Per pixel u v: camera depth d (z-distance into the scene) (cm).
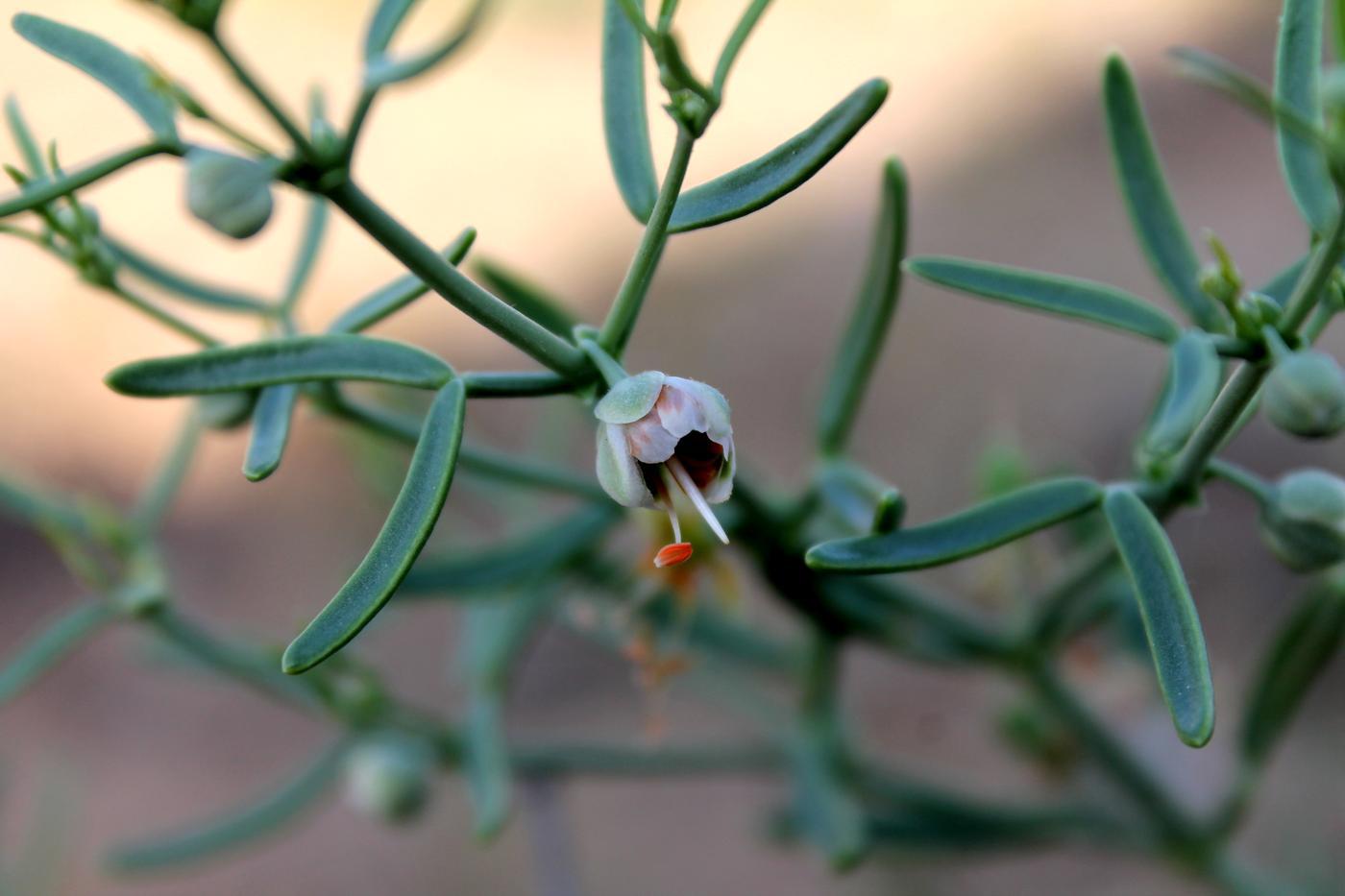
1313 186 28
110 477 66
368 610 27
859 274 66
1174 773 41
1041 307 29
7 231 29
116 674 62
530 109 76
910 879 47
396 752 36
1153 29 69
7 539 63
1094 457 57
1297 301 28
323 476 64
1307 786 48
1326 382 27
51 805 42
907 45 74
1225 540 53
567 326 32
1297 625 34
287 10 81
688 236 70
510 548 33
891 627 34
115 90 27
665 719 57
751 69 75
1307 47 28
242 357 28
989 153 68
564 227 71
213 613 61
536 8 79
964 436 59
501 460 32
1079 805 36
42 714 61
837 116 27
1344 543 29
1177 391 28
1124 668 39
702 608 36
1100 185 65
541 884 36
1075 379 59
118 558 34
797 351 64
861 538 28
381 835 58
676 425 27
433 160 75
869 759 38
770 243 68
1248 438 53
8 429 67
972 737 55
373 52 29
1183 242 29
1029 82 70
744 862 56
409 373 28
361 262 69
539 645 59
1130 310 29
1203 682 27
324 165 27
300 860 58
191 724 61
